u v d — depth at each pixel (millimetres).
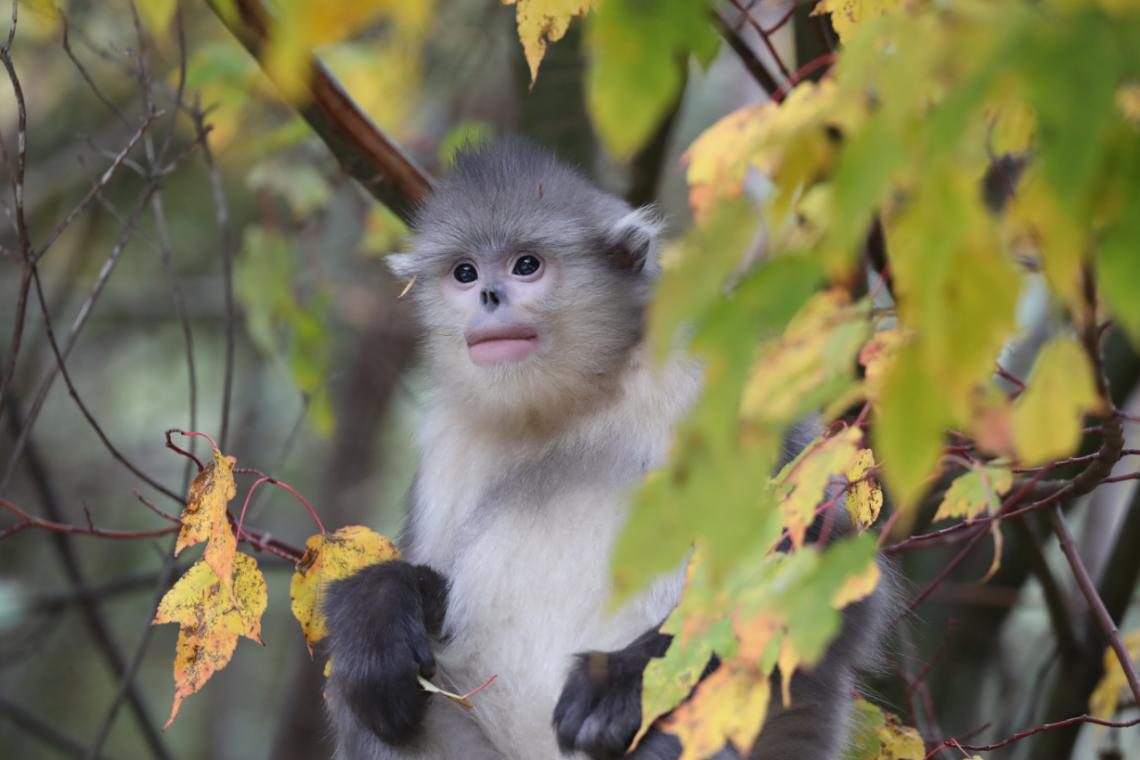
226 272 9281
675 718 4875
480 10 15234
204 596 6461
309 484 18734
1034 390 4023
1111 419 5668
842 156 3297
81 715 18812
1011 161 7242
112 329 18156
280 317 11164
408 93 12773
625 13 3324
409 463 18484
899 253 3434
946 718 10891
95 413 18516
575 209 8555
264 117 14117
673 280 3445
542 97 11227
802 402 3895
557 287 8234
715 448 3531
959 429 6074
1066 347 4016
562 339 8086
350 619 7492
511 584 7734
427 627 7969
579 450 7953
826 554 4332
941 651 8750
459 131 11258
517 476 8070
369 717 7383
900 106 3256
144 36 12445
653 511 3602
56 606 12516
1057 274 3373
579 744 6648
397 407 19578
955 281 3287
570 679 6820
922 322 3285
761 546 4773
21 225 7980
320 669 15266
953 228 3223
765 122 5410
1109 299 3258
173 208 16453
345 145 9062
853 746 7500
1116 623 9727
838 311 4094
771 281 3441
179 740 19609
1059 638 9734
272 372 18125
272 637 20359
